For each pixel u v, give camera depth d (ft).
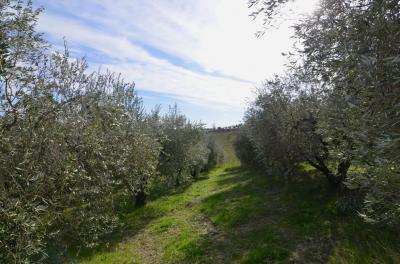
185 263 30.50
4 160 14.44
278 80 45.88
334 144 16.24
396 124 9.14
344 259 25.03
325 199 40.68
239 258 29.22
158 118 61.36
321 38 13.39
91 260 32.81
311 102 31.40
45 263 19.61
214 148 123.03
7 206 13.52
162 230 41.98
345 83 12.26
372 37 11.03
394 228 25.63
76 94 22.33
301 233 31.94
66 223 22.26
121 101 36.14
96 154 22.44
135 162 32.99
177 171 69.10
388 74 9.68
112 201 26.68
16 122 16.44
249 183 64.90
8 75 16.15
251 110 60.13
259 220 38.52
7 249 13.93
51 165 17.06
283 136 44.68
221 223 40.32
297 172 51.90
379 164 8.92
